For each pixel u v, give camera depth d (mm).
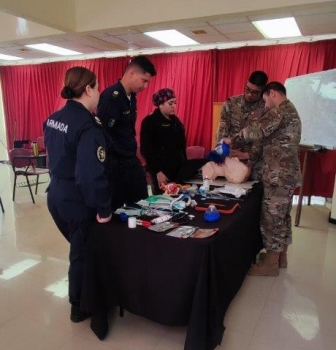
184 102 5613
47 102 7145
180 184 2512
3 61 7211
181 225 1707
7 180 6344
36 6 3592
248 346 1807
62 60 6734
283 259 2744
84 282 1770
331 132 3629
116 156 2311
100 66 6262
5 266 2754
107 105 2094
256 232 2459
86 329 1944
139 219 1779
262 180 2484
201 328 1500
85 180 1631
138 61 2092
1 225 3799
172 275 1572
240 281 2041
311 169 4547
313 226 3838
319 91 3777
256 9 3273
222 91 5355
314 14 3438
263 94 2418
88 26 4117
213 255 1502
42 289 2389
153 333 1910
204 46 5324
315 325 2000
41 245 3209
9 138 7723
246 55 5082
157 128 2732
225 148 2543
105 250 1728
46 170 4977
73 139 1688
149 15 3762
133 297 1719
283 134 2324
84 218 1836
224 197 2193
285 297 2309
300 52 4719
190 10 3549
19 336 1881
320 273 2674
